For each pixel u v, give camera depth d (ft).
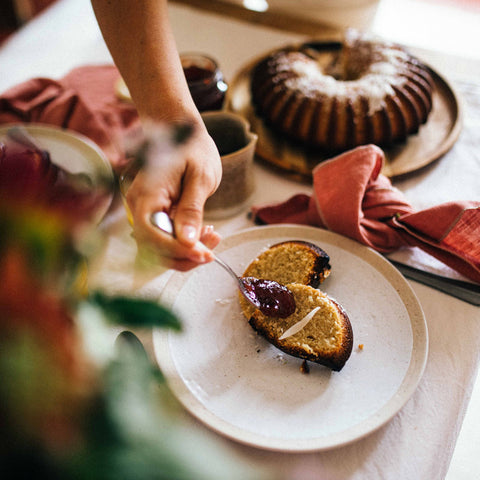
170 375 1.51
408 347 1.55
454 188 2.10
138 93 1.82
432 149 2.20
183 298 1.71
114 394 0.65
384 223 1.88
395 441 1.46
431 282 1.80
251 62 2.58
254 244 1.87
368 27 2.92
